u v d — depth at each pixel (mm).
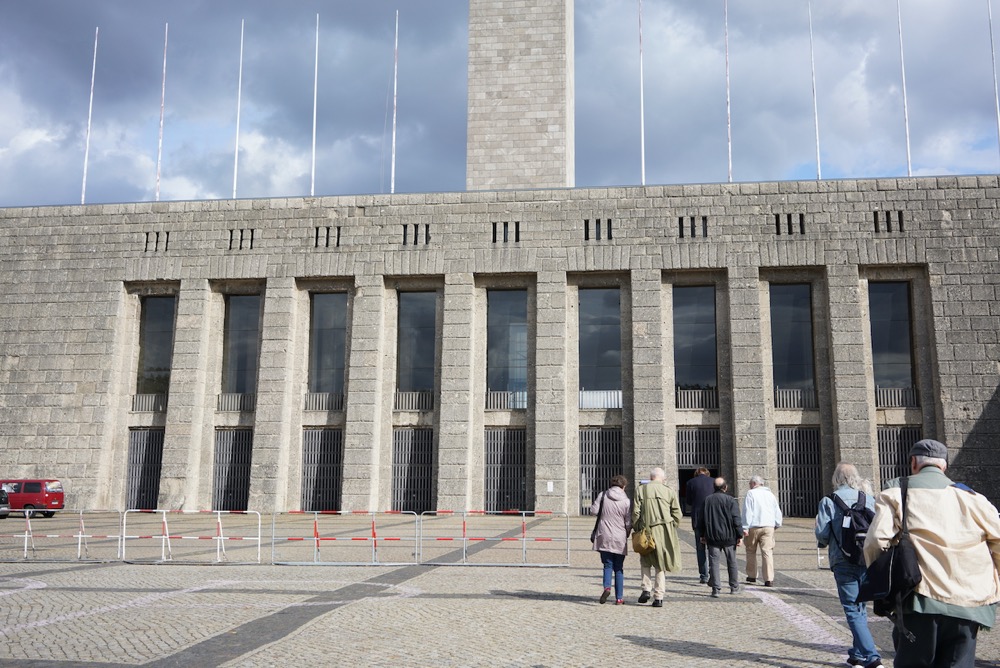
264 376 40844
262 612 12648
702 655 9883
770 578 15812
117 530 29328
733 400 38281
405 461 40594
